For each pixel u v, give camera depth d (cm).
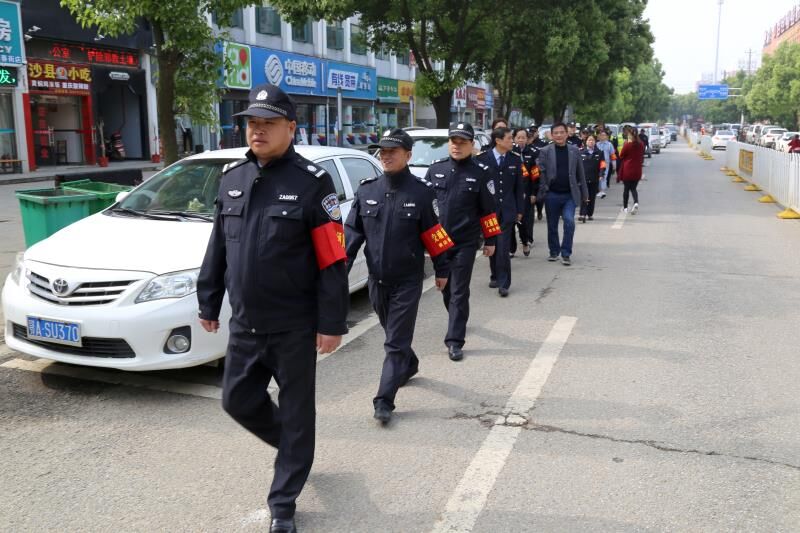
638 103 8531
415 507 348
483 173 569
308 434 331
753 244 1119
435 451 408
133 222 568
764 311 711
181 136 2556
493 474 380
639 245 1117
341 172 727
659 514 341
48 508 347
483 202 571
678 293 789
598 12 2473
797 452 404
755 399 481
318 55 3225
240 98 2727
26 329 496
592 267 945
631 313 706
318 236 313
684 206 1662
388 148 450
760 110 7575
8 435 427
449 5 1733
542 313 711
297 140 3000
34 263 505
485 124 5297
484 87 5134
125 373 530
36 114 2255
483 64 1966
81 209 762
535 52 2286
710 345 600
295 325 320
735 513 341
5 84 2017
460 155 566
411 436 428
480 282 862
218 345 493
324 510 346
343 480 375
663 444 414
